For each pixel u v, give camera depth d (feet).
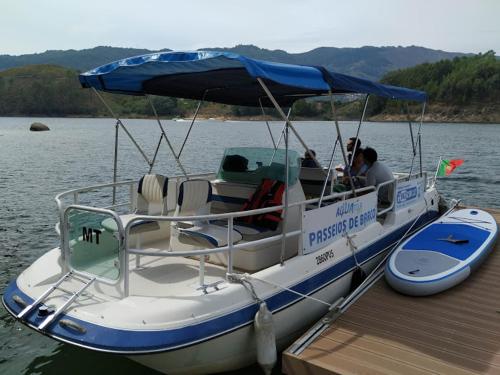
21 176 67.21
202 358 13.96
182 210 17.21
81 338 12.98
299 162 20.11
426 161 86.94
